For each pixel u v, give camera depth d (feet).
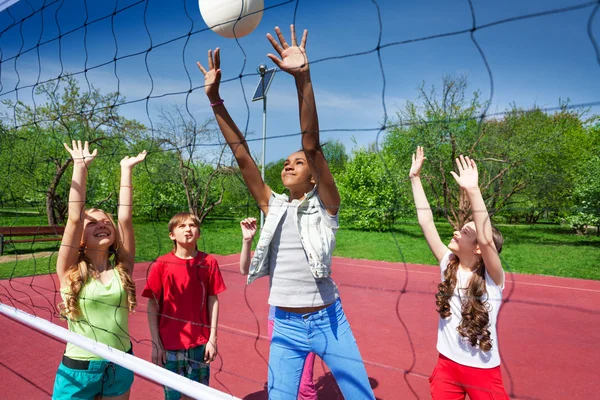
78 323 7.34
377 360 13.12
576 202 47.70
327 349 6.49
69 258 7.34
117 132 23.93
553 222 51.06
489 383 6.30
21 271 28.71
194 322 8.13
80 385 7.07
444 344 6.72
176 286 8.15
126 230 8.05
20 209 38.58
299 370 6.74
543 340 15.38
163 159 33.71
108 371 7.24
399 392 10.53
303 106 6.00
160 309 8.25
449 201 37.45
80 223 7.34
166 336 8.06
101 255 7.72
